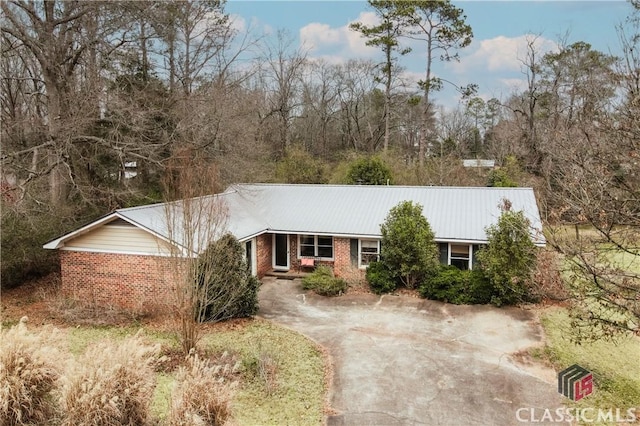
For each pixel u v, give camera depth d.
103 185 22.23
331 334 13.73
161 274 14.17
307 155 35.19
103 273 15.71
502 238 15.91
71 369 7.08
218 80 27.08
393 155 36.62
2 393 6.78
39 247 17.92
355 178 29.72
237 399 9.80
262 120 37.19
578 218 8.73
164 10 22.42
